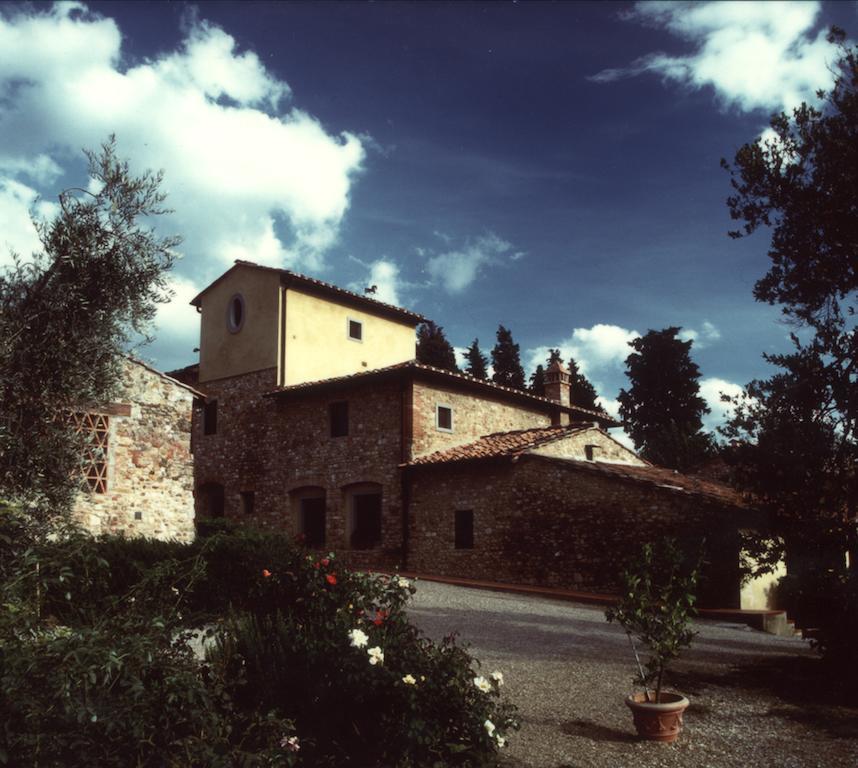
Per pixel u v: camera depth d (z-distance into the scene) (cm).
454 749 484
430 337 4134
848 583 1034
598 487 1728
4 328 629
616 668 916
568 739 633
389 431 2080
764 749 638
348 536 2136
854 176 1191
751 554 1198
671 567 705
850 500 1105
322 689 537
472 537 1923
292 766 461
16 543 557
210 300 2556
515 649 998
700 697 809
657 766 580
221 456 2434
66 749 388
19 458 634
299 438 2264
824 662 983
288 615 670
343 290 2456
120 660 392
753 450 1147
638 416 3797
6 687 366
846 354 1161
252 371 2378
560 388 2598
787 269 1295
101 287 686
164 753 406
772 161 1299
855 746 651
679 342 3816
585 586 1708
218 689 486
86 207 689
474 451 1983
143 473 1409
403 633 592
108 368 688
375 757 521
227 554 957
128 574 886
